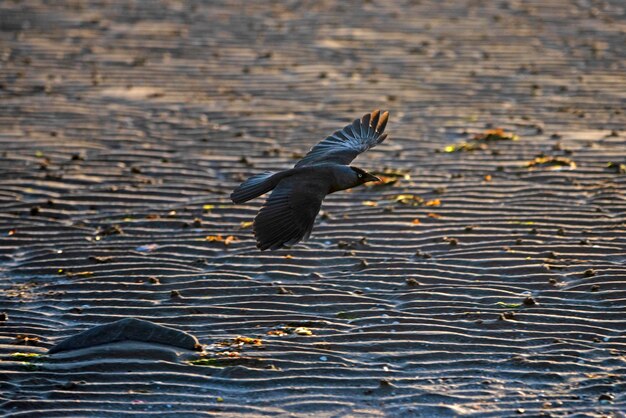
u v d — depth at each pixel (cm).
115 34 2694
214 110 2081
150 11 2952
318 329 1151
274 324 1171
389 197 1580
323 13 2914
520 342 1111
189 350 1093
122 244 1433
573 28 2712
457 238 1408
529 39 2603
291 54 2498
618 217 1468
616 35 2633
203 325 1176
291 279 1305
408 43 2583
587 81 2234
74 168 1747
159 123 2003
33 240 1458
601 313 1178
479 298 1227
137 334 1102
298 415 964
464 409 971
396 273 1305
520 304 1203
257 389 1014
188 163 1773
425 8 2967
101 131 1955
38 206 1585
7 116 2048
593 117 1978
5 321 1193
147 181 1686
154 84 2277
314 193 800
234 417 962
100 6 3019
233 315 1200
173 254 1394
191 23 2811
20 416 964
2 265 1379
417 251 1373
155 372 1043
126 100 2158
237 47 2566
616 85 2198
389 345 1108
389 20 2825
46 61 2448
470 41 2589
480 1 3044
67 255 1394
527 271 1296
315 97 2159
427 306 1205
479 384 1021
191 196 1623
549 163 1706
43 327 1177
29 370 1050
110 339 1098
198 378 1033
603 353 1082
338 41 2609
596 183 1611
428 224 1462
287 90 2216
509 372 1045
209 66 2408
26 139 1903
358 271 1320
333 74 2327
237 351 1093
